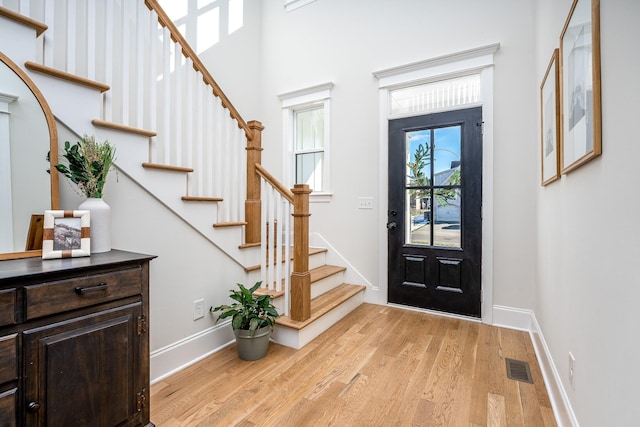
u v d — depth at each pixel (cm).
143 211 182
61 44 219
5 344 97
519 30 265
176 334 200
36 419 103
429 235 304
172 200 195
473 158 281
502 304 271
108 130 167
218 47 354
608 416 102
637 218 86
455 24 291
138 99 185
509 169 267
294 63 385
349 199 346
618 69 98
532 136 259
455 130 291
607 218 106
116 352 127
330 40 359
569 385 144
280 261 246
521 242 263
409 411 159
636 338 85
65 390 111
